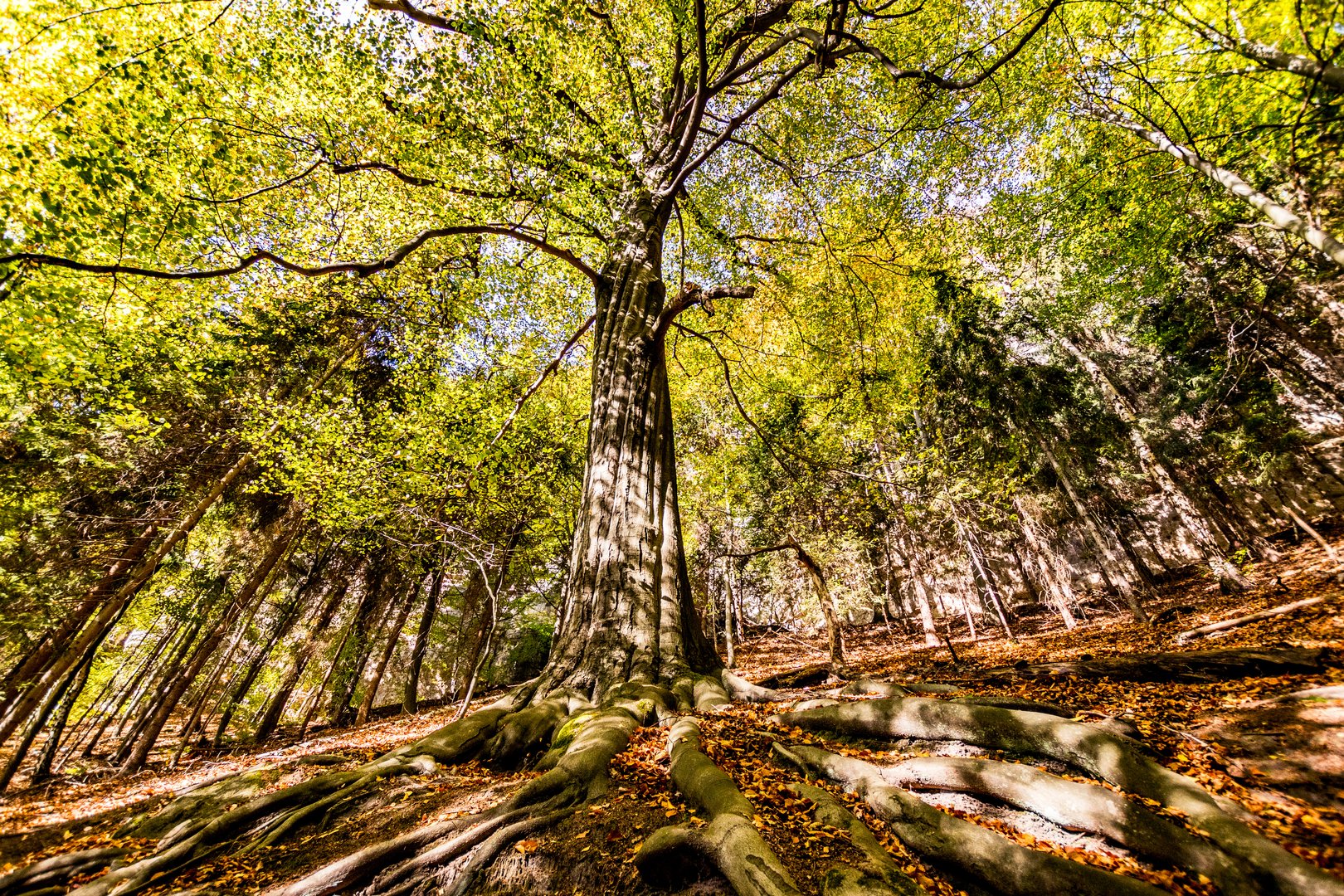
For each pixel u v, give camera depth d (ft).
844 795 11.48
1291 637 26.71
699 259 52.11
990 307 57.93
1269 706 14.01
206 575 55.67
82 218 20.65
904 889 7.70
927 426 63.67
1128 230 40.65
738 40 32.58
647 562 21.66
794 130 46.19
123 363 34.14
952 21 37.60
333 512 35.58
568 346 35.22
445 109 23.35
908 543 74.64
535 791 11.12
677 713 16.55
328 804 12.37
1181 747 12.44
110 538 39.78
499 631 88.89
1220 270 49.01
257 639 73.10
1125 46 25.17
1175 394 63.16
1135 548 75.20
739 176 50.14
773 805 11.00
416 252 40.96
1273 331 61.16
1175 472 69.92
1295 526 71.51
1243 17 19.22
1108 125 33.45
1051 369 63.93
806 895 7.63
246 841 11.43
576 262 28.58
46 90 20.16
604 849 9.55
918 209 48.11
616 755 13.16
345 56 23.15
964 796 11.11
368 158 28.35
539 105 24.07
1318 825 8.68
